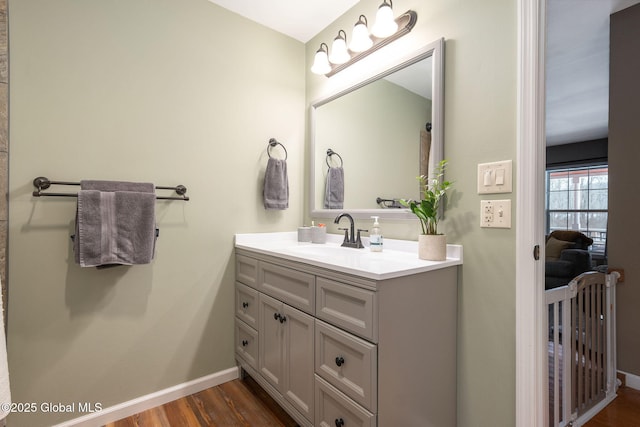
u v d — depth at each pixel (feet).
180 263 5.92
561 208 18.37
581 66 9.59
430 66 4.91
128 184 5.05
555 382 5.19
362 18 6.14
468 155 4.46
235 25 6.55
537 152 3.86
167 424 5.18
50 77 4.76
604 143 16.71
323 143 7.04
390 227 5.66
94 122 5.10
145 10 5.56
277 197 6.77
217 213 6.32
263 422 5.24
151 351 5.65
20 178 4.55
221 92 6.36
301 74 7.54
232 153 6.50
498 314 4.14
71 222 4.92
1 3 4.40
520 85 3.94
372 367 3.51
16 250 4.54
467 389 4.43
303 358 4.57
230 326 6.53
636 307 6.51
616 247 6.73
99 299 5.17
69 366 4.94
